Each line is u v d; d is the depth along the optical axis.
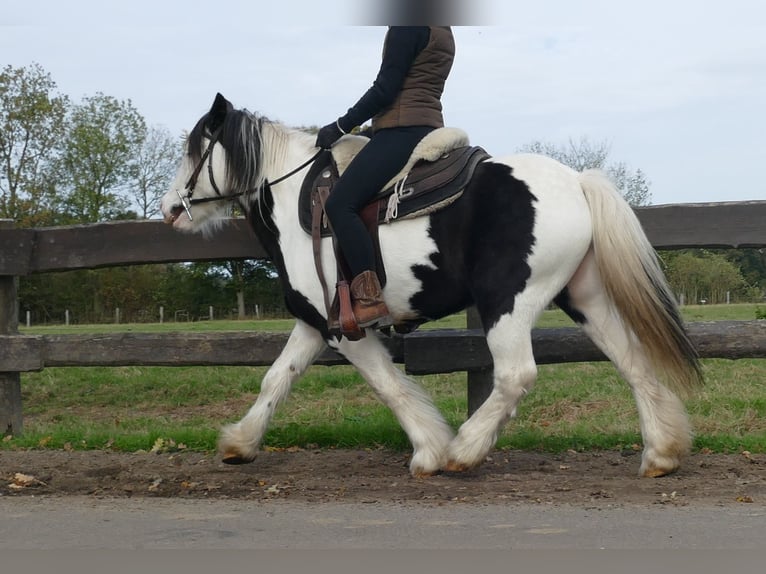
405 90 4.86
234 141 5.22
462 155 4.79
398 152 4.78
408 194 4.75
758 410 7.37
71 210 46.78
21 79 42.22
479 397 6.09
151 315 47.16
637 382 4.89
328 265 4.93
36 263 6.56
